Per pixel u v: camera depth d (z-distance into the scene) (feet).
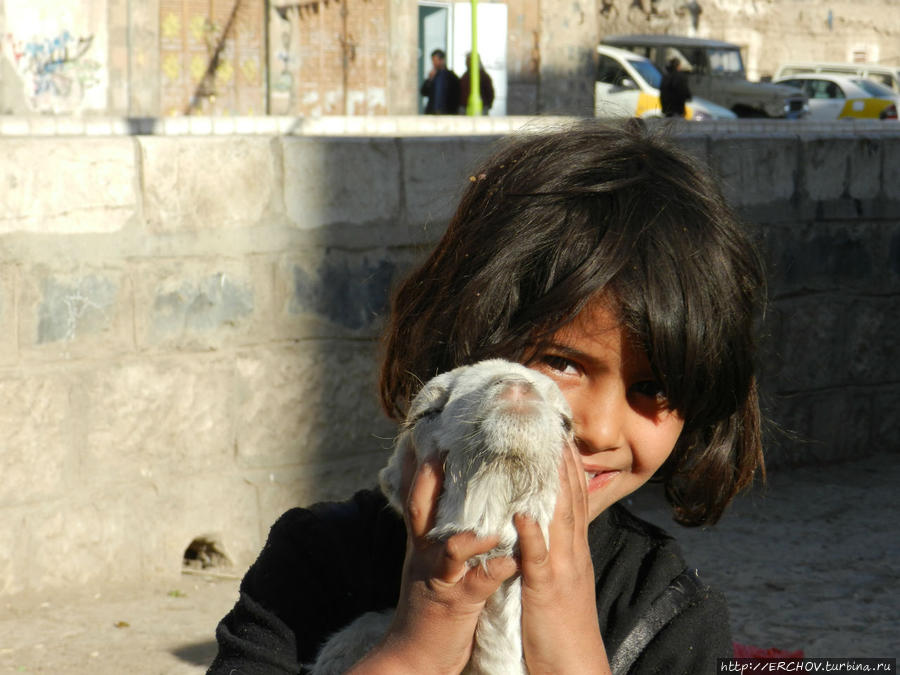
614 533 4.85
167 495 15.07
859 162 21.49
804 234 20.90
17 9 54.08
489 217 4.38
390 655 3.61
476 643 3.72
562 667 3.63
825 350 21.61
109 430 14.56
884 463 22.22
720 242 4.34
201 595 14.82
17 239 13.66
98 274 14.26
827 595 15.47
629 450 4.25
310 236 15.83
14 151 13.57
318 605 4.61
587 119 5.49
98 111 56.70
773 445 21.21
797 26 106.01
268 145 15.40
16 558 14.01
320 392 16.15
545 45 68.28
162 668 12.41
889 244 22.20
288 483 16.03
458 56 65.98
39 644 12.96
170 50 58.85
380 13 64.90
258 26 61.67
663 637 4.56
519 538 3.50
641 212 4.17
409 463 3.80
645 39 79.20
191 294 14.98
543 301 4.02
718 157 19.33
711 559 16.90
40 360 13.97
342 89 64.18
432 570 3.55
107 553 14.69
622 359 4.10
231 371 15.42
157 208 14.61
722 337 4.26
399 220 16.40
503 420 3.46
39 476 14.10
